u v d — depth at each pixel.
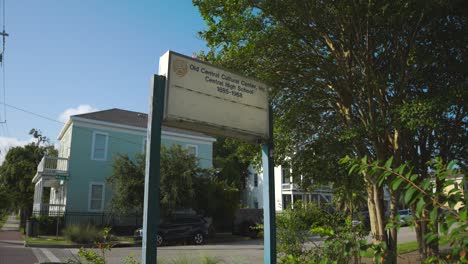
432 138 8.75
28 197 38.25
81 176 26.05
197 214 25.98
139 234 20.14
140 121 30.25
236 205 26.77
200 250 17.64
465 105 7.09
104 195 26.59
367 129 7.23
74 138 26.31
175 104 5.59
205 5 8.30
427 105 6.30
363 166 2.74
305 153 10.51
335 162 9.77
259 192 47.34
